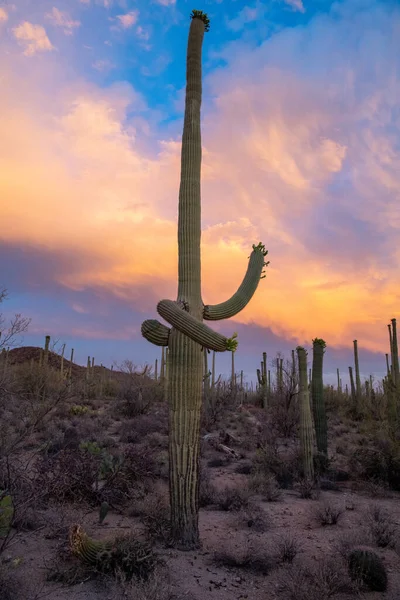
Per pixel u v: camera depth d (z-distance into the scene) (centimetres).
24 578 496
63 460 791
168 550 604
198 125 759
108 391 3156
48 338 2231
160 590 453
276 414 1981
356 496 1006
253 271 753
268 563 557
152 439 1464
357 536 661
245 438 1717
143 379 2539
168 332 661
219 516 805
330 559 555
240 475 1196
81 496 779
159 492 828
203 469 1148
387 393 1350
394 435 1162
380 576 511
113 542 527
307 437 1155
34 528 637
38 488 633
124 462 870
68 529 608
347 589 502
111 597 462
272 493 948
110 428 1884
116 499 811
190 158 730
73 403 2264
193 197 714
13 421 651
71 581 488
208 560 577
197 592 485
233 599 475
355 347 3128
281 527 744
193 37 787
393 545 648
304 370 1209
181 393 636
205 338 562
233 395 2578
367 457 1142
